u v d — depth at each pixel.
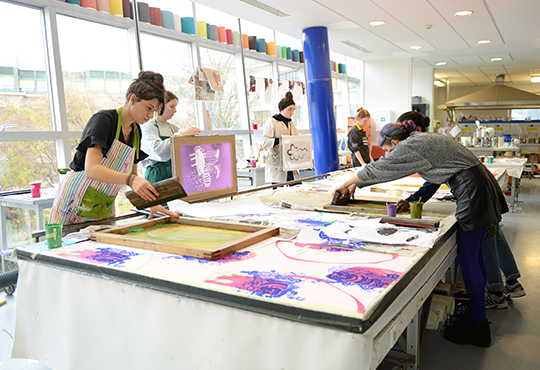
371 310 0.90
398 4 5.18
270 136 4.21
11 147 3.74
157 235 1.63
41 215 3.26
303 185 3.18
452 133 7.30
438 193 2.71
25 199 3.22
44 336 1.45
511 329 2.40
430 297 1.82
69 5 4.00
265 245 1.50
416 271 1.24
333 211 2.15
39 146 3.96
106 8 4.33
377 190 2.82
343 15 5.67
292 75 7.92
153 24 4.95
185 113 5.63
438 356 2.12
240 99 6.48
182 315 1.11
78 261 1.31
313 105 6.26
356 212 2.12
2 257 3.36
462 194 1.89
